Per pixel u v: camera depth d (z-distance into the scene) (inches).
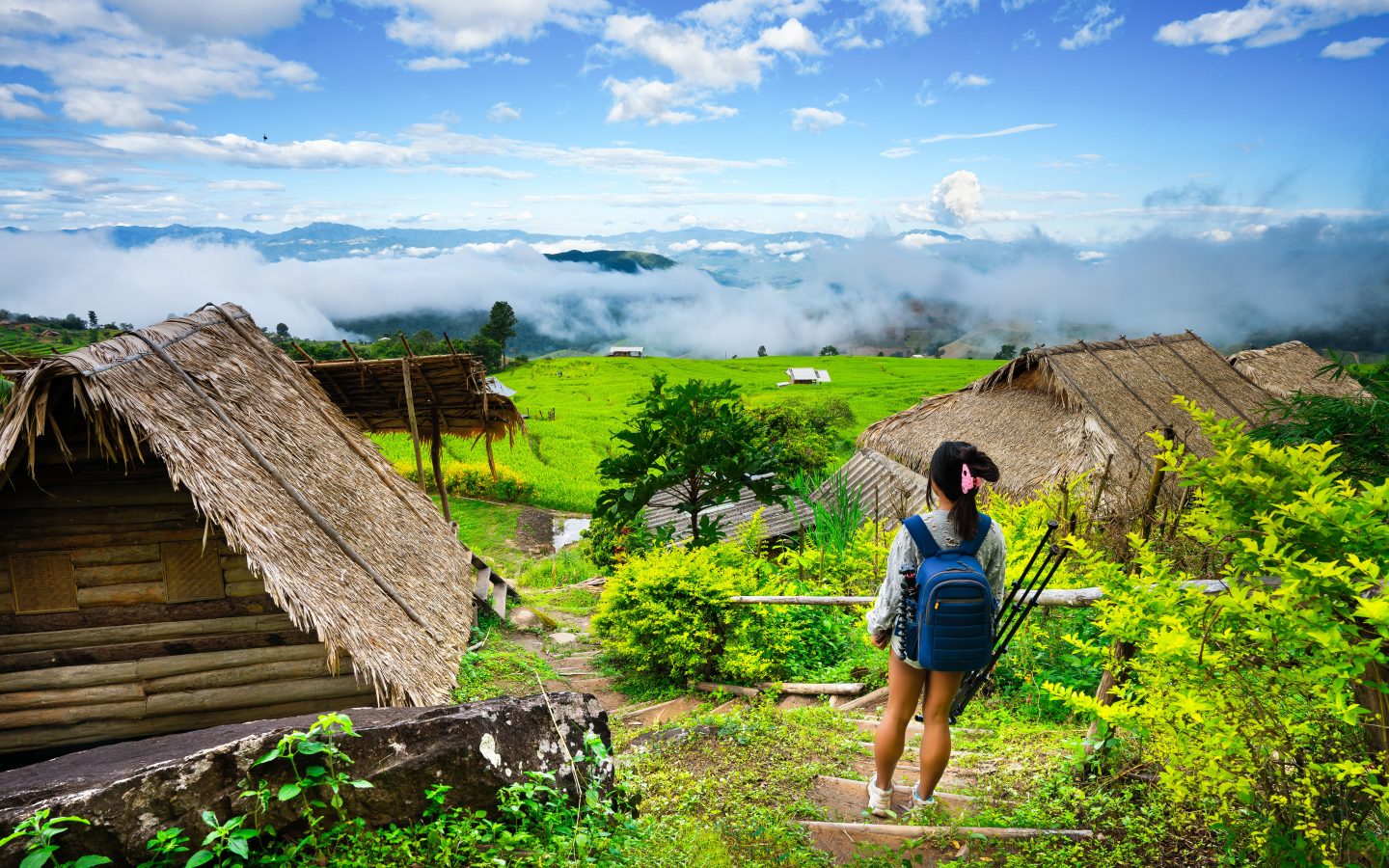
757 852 128.0
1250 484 106.7
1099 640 201.8
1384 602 82.4
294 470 291.9
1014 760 162.4
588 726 139.6
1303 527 97.8
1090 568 127.8
